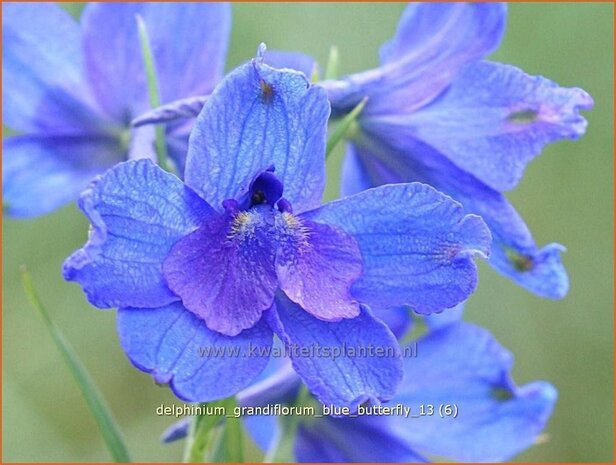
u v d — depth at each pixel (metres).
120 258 0.11
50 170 0.16
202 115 0.11
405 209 0.12
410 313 0.16
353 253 0.12
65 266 0.11
